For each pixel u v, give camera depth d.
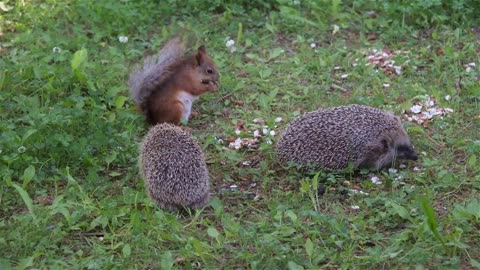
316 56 14.62
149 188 10.12
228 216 9.90
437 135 11.86
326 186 10.72
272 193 10.59
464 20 15.24
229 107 13.24
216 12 16.17
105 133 11.78
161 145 10.16
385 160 11.12
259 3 16.14
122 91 13.28
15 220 9.88
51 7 16.11
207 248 9.20
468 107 12.66
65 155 11.35
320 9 15.88
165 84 12.56
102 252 9.23
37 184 10.87
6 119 12.36
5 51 14.73
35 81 13.30
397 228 9.64
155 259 9.11
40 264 9.02
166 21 15.84
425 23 15.29
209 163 11.47
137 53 14.54
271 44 15.12
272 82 13.83
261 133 12.34
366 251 9.09
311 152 11.00
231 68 14.27
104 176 11.11
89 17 15.63
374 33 15.41
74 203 10.03
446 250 8.94
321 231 9.55
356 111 11.23
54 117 11.77
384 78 13.66
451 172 10.93
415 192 10.29
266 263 8.78
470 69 13.73
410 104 12.63
